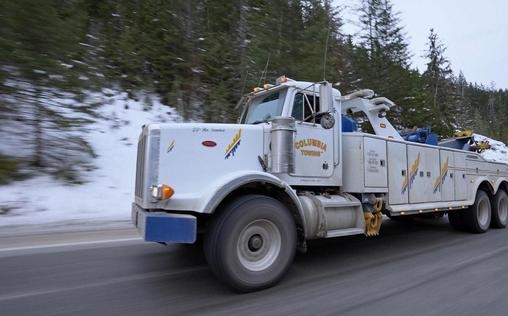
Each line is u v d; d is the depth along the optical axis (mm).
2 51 10516
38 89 11648
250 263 4887
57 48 11523
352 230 6160
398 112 30094
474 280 5391
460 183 9016
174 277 5344
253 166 5434
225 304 4406
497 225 10078
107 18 22969
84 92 12859
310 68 21109
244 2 24531
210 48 22797
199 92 21203
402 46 33281
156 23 22453
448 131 38219
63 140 13109
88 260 6066
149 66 22016
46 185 10953
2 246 6691
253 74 20922
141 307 4293
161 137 4992
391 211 6996
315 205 5742
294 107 6059
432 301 4555
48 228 8195
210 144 5180
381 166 6879
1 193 9891
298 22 24094
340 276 5512
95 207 10469
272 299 4574
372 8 33125
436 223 10867
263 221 4961
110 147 14625
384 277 5492
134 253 6523
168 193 4742
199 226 5109
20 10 10641
